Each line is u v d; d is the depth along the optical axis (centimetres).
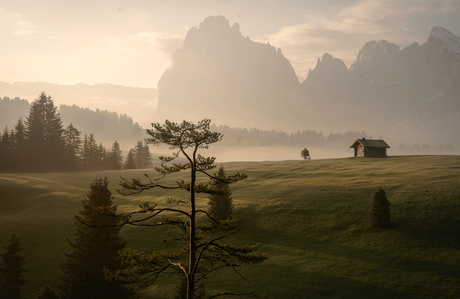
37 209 4825
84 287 2245
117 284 2312
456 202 3728
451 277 2488
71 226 4094
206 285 2702
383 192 3541
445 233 3186
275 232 3684
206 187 1509
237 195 5106
